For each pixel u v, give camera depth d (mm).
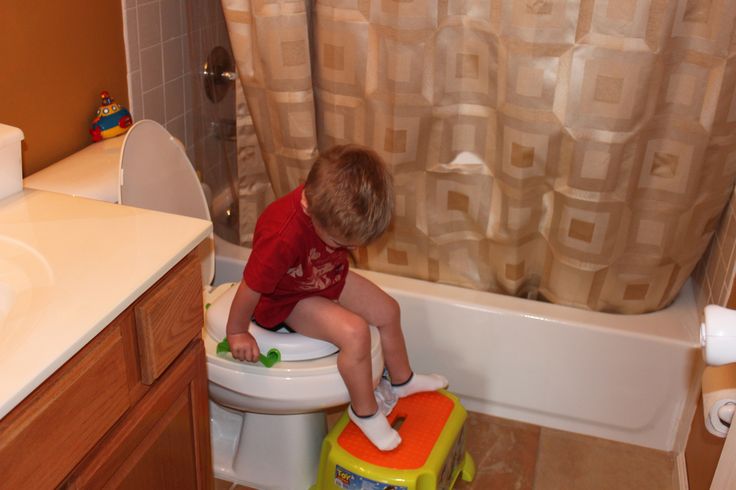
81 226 1245
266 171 2154
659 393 1964
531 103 1773
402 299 2041
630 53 1662
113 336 1084
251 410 1712
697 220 1854
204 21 2104
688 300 2045
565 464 1983
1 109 1587
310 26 1927
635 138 1750
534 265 2039
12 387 892
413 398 1835
